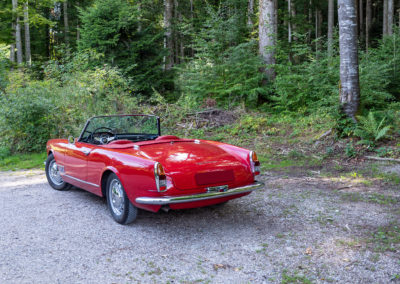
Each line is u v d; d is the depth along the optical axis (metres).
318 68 11.97
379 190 5.28
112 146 4.26
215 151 4.09
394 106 10.55
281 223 3.96
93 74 11.54
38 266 2.94
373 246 3.23
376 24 33.91
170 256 3.12
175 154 3.82
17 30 21.72
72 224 4.04
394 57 12.76
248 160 4.05
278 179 6.29
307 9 29.03
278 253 3.14
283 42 16.03
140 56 16.05
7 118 9.62
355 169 6.71
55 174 5.86
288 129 10.41
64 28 31.45
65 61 13.55
